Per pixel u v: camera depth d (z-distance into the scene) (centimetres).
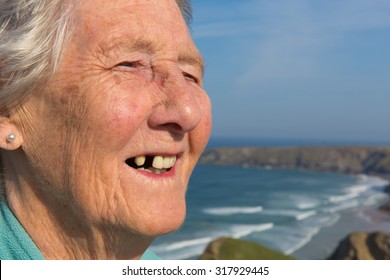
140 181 78
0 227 80
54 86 77
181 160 82
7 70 77
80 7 78
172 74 79
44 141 78
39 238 80
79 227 79
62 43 77
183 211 80
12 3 77
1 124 78
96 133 77
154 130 79
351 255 1288
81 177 78
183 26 82
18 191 80
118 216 78
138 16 79
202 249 1420
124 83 78
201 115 82
